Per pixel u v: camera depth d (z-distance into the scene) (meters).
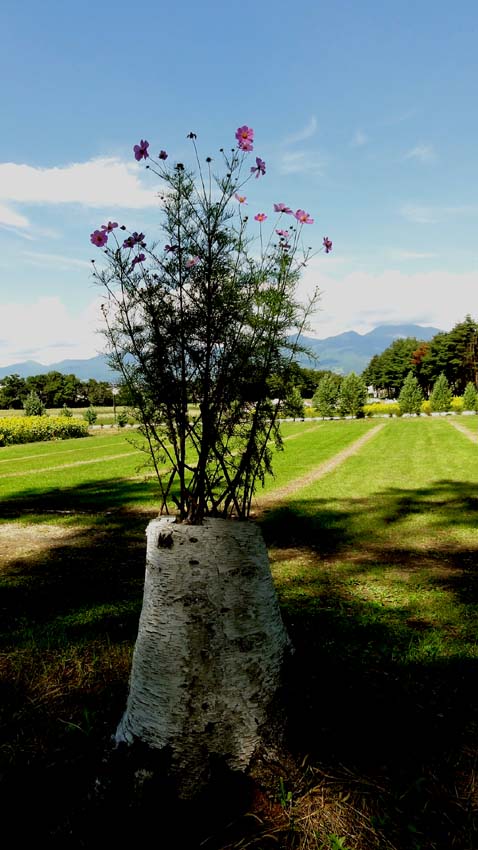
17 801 2.39
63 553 7.26
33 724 3.03
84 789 2.45
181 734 2.36
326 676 2.89
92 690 3.40
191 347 2.49
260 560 2.55
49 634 4.36
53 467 17.27
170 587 2.42
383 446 21.39
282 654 2.60
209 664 2.38
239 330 2.53
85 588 5.74
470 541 7.49
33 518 9.44
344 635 4.20
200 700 2.37
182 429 2.54
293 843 2.12
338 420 45.72
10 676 3.62
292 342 2.57
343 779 2.37
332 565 6.52
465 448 19.75
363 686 2.95
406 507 9.84
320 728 2.55
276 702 2.50
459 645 4.05
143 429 2.65
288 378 2.61
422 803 2.28
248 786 2.33
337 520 8.88
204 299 2.48
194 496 2.54
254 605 2.49
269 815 2.24
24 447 26.20
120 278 2.53
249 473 2.67
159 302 2.52
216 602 2.41
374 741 2.56
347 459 17.30
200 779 2.34
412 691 3.07
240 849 2.09
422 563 6.55
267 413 2.61
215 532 2.44
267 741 2.44
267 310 2.53
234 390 2.50
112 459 19.27
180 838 2.15
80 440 30.05
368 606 5.07
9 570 6.54
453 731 2.71
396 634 4.26
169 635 2.40
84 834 2.18
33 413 40.97
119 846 2.12
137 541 7.81
